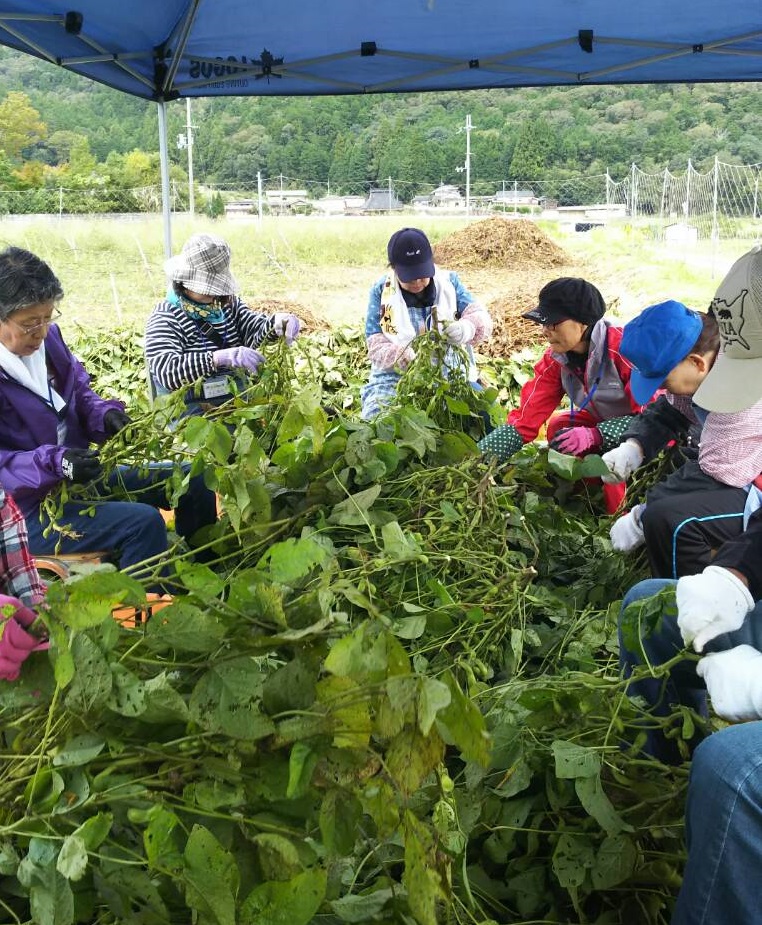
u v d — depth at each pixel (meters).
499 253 19.81
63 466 3.16
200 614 1.63
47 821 1.56
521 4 5.04
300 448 2.88
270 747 1.61
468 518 2.85
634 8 5.07
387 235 26.59
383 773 1.59
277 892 1.49
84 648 1.60
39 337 3.30
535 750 2.14
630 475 3.61
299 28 5.29
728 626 1.86
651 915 2.00
